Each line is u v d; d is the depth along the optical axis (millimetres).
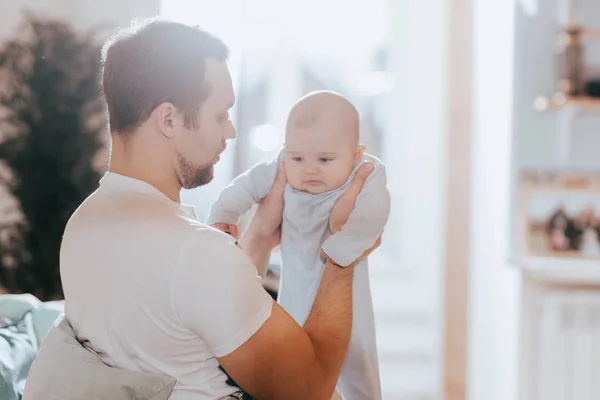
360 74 5188
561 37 3598
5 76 3496
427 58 5105
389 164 5191
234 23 3863
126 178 1231
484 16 3869
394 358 4910
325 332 1284
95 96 3520
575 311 3258
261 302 1183
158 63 1190
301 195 1472
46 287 3443
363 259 1417
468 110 4035
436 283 4867
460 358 4020
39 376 1227
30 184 3445
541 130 3648
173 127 1210
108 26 3727
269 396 1209
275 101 5133
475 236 3955
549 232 3572
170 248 1151
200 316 1143
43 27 3521
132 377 1160
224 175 4496
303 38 5152
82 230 1231
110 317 1185
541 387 3270
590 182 3541
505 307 3457
